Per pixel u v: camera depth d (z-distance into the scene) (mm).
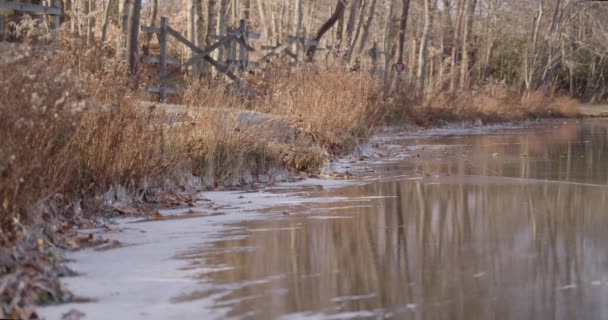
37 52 9102
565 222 9266
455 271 6848
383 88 30844
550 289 6254
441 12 47188
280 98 17109
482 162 17016
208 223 9188
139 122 10578
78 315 5520
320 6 49031
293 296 6082
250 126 13586
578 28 62375
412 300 5973
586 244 7965
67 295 5992
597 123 41500
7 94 7203
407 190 12172
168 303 5891
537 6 56656
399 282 6492
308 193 11789
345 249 7766
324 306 5816
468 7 44594
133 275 6699
